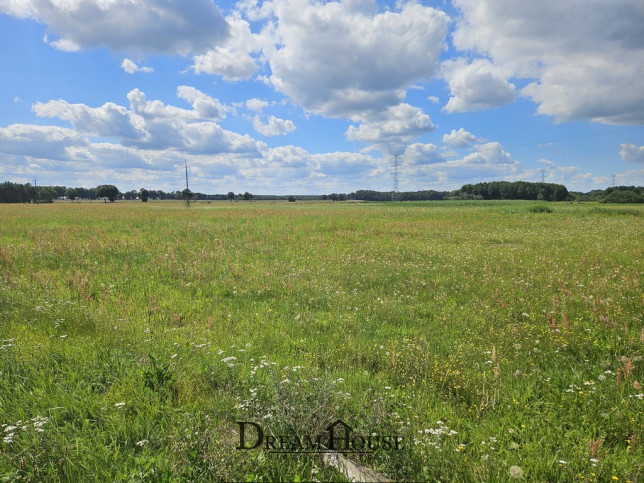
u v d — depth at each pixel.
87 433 3.34
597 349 5.34
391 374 4.73
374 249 14.48
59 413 3.61
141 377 4.19
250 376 4.37
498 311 7.31
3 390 3.95
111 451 3.07
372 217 30.06
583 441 3.22
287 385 3.80
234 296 8.54
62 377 4.30
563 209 39.47
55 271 10.23
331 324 6.65
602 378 4.32
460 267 11.20
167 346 5.28
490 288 8.89
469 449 3.16
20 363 4.51
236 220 27.14
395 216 31.28
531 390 4.20
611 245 14.57
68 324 6.08
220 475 2.71
